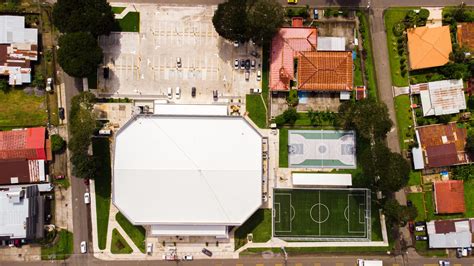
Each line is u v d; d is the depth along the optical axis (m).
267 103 84.81
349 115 80.31
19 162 82.81
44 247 84.56
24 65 83.12
